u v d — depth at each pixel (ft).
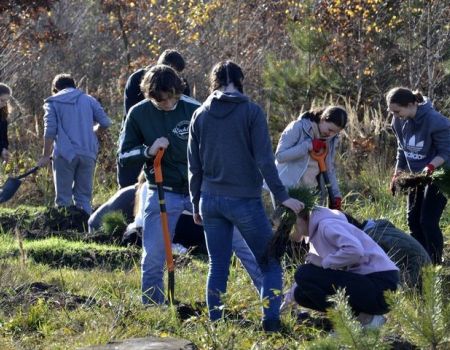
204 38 122.11
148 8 127.03
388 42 105.40
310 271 43.68
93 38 135.44
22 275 53.31
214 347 40.27
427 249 60.39
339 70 105.70
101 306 47.24
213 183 43.57
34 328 44.09
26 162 96.68
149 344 38.88
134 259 62.90
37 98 119.44
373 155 91.61
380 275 43.14
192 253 66.49
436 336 33.65
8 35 115.03
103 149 98.58
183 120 48.21
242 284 52.19
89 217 77.82
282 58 118.73
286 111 107.24
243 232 43.57
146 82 47.06
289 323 45.57
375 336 32.96
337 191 59.41
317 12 105.40
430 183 57.88
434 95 104.06
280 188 42.50
